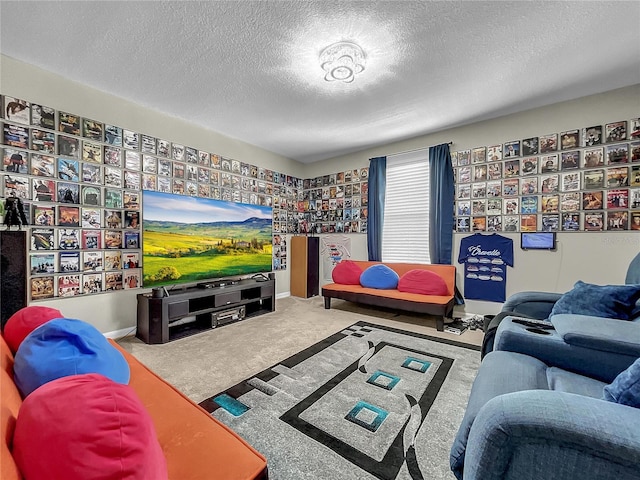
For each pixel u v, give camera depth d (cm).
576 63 228
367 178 446
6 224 208
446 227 362
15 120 225
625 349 120
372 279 391
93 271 266
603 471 65
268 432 146
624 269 266
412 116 326
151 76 246
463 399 175
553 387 116
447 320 339
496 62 226
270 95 278
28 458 50
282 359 232
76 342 93
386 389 186
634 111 262
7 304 195
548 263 302
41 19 181
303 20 182
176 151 329
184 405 108
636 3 168
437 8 173
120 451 51
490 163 336
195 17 180
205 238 345
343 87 263
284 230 486
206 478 74
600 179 276
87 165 262
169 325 278
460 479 98
